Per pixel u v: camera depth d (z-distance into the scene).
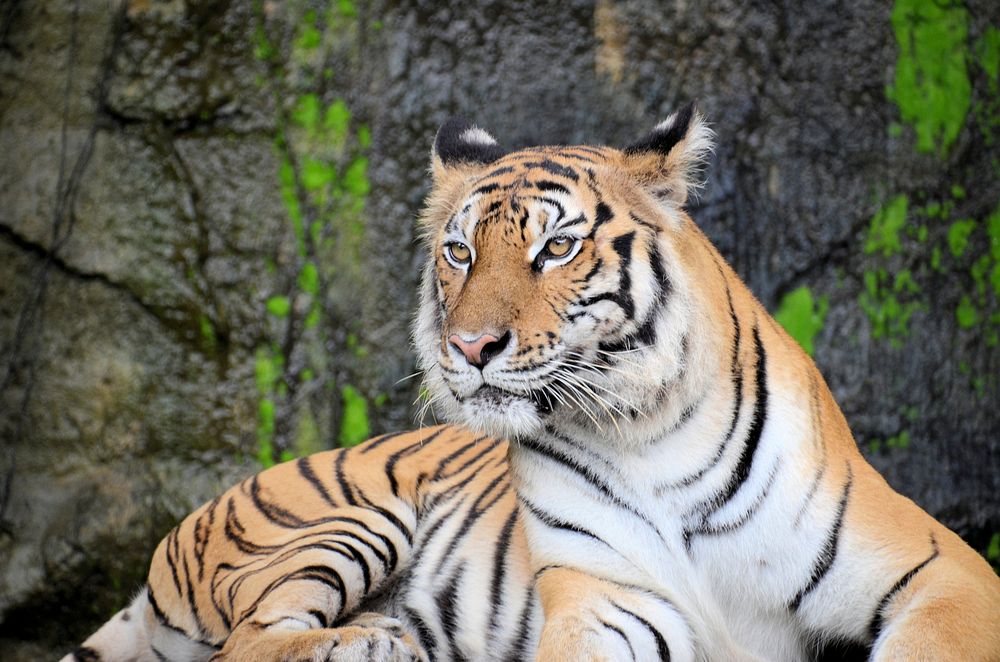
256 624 6.81
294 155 11.08
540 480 6.48
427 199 6.98
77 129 11.45
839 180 10.93
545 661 5.92
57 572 10.95
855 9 10.95
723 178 10.77
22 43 11.66
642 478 6.25
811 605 6.15
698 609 6.27
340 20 11.04
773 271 10.84
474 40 10.91
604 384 6.06
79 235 11.38
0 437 11.40
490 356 5.92
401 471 7.78
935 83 11.09
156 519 10.88
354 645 6.54
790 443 6.17
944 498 10.82
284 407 10.95
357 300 10.94
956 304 11.04
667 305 6.09
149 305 11.22
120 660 7.96
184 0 11.30
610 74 10.86
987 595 5.89
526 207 6.04
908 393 10.88
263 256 11.07
